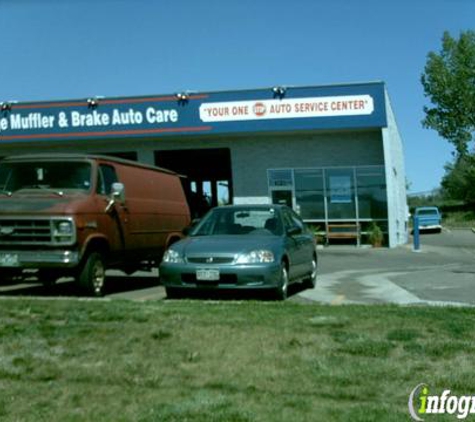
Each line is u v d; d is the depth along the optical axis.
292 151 27.95
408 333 7.36
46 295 12.60
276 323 7.93
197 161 33.28
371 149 27.44
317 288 13.54
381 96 26.20
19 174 12.34
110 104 27.39
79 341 7.27
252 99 26.78
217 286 10.82
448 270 16.98
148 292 13.30
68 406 5.57
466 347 6.87
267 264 10.88
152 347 7.04
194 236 12.01
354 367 6.36
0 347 7.10
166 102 27.20
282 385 5.96
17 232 11.38
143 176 14.25
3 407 5.55
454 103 62.12
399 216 31.45
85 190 12.06
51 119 27.62
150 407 5.50
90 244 11.84
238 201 28.28
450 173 80.06
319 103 26.44
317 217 27.80
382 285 13.68
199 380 6.12
